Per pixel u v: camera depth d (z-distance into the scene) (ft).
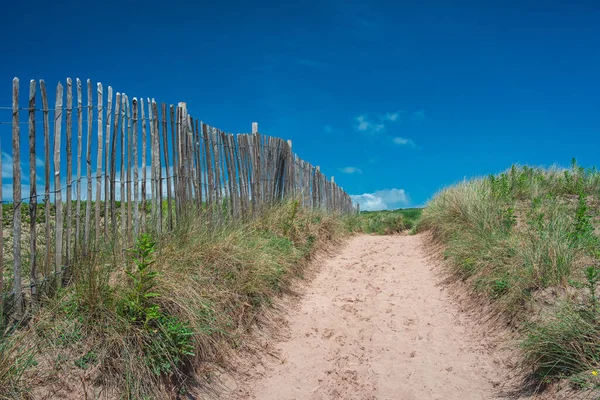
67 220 14.07
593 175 31.30
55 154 13.57
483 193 29.19
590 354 11.87
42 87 13.15
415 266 27.07
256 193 27.35
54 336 11.87
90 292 12.76
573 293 14.97
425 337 17.54
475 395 13.51
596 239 18.57
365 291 22.85
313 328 18.61
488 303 18.16
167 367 12.28
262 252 20.77
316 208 34.91
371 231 48.52
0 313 11.67
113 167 16.11
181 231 18.57
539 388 12.43
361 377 15.06
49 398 10.44
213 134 23.20
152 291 13.76
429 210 37.45
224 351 15.02
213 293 16.21
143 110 17.75
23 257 14.38
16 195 12.41
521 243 19.48
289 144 33.37
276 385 14.57
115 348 12.00
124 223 16.38
